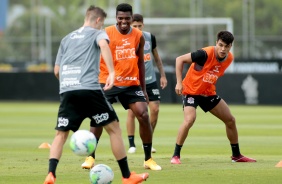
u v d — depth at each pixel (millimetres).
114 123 26109
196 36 122375
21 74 97688
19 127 57312
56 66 27000
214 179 27984
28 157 36188
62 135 26203
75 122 26109
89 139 24641
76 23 152000
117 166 32188
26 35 150750
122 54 32062
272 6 128750
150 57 39750
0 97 98500
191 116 32875
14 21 152250
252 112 75375
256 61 99938
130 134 39219
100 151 39344
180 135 33031
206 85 32875
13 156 36719
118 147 26031
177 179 28078
